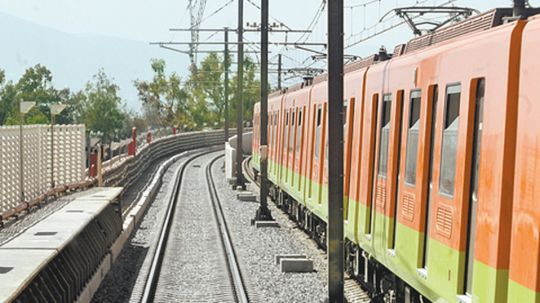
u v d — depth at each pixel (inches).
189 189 1434.5
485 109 296.8
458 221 320.5
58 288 429.7
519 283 262.5
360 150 527.2
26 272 375.2
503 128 278.2
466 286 317.1
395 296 464.1
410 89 407.5
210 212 1082.7
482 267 289.6
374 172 490.9
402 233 409.4
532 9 328.5
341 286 478.6
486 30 315.9
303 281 610.2
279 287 587.5
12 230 600.4
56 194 848.9
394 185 435.8
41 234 498.6
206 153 2691.9
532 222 255.1
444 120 348.8
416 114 399.2
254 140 1616.6
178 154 2516.0
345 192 569.6
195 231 901.8
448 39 386.9
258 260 703.7
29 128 757.9
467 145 316.2
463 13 530.9
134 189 1352.1
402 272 414.3
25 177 737.6
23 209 701.9
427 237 374.0
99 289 575.8
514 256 267.4
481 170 295.7
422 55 393.4
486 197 289.3
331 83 469.7
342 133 474.3
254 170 1636.3
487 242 286.0
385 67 470.0
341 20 466.6
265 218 949.8
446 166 342.0
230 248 740.0
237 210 1103.0
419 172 380.5
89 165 1105.4
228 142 2082.9
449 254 331.0
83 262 518.9
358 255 564.1
